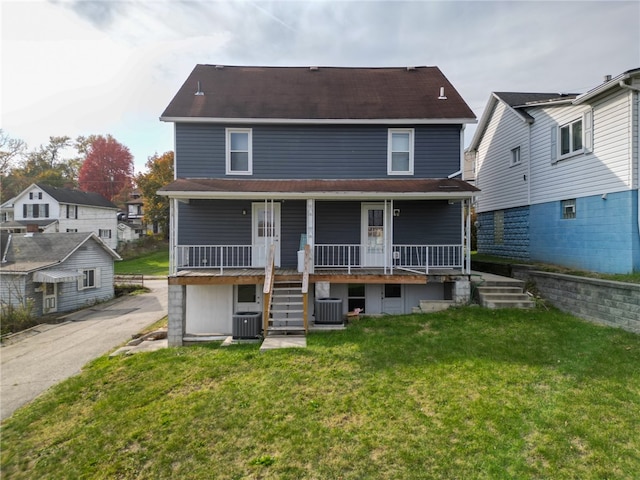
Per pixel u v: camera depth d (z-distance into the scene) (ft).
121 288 70.38
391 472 11.31
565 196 34.73
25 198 108.06
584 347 20.39
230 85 40.45
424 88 40.68
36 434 15.38
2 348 33.37
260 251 35.27
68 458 13.39
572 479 10.60
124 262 110.93
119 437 14.23
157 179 131.95
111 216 125.70
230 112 35.40
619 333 22.29
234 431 14.01
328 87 41.09
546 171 37.91
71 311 54.49
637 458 11.35
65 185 166.71
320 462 11.96
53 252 56.13
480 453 11.89
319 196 29.86
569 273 30.35
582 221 32.42
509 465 11.29
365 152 36.19
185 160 35.37
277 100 38.04
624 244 27.71
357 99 38.63
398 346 21.89
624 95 27.48
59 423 16.22
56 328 42.24
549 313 27.81
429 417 14.08
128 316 48.80
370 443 12.73
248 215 35.45
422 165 36.11
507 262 39.65
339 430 13.60
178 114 34.65
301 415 14.80
